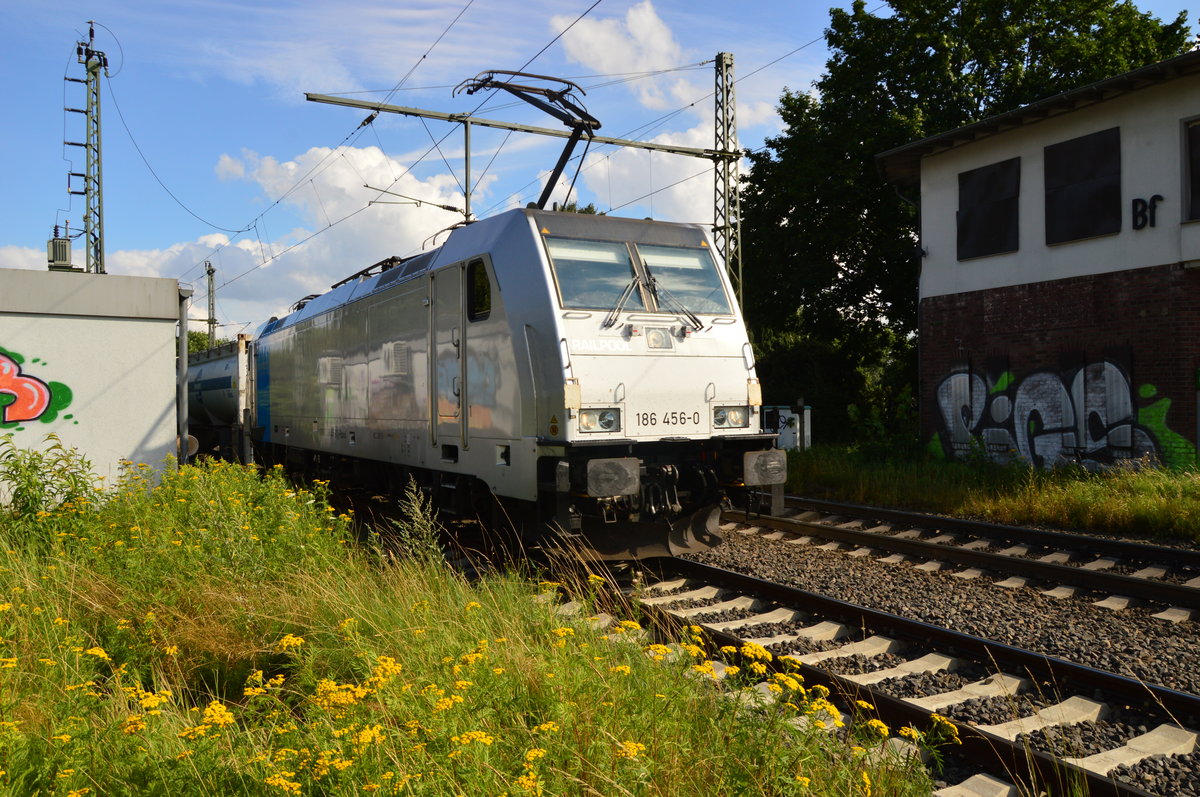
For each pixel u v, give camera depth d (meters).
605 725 3.67
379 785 3.00
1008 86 21.94
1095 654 5.82
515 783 3.12
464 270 9.08
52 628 5.24
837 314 26.05
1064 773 3.91
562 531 7.45
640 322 8.21
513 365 8.12
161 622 5.54
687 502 8.53
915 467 14.74
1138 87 13.23
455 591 6.07
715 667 5.52
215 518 7.35
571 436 7.57
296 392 15.65
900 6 23.14
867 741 4.04
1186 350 12.79
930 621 6.69
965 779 4.09
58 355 10.23
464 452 9.05
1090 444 14.14
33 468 8.43
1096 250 14.05
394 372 10.91
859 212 24.64
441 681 4.09
